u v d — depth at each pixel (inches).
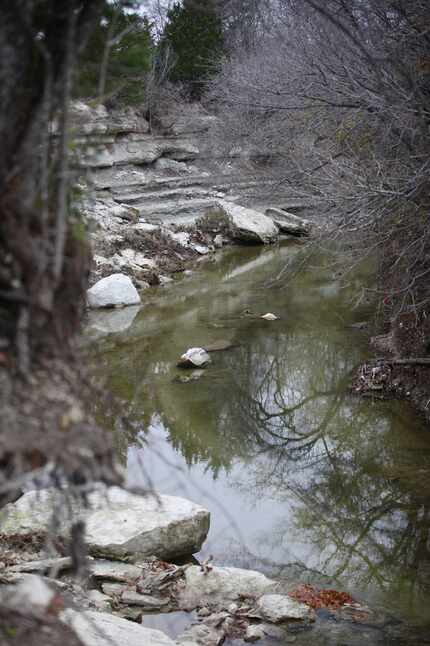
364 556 251.8
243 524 273.0
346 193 320.8
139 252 682.2
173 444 330.0
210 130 738.8
